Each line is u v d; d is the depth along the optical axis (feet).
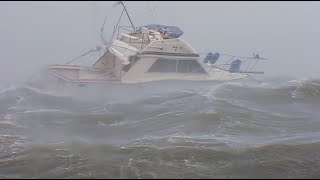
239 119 76.48
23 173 52.90
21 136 68.13
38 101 91.20
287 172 53.21
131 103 89.97
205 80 103.81
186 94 96.32
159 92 97.76
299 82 104.12
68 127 73.20
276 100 90.53
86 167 54.49
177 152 59.82
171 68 101.40
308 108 85.61
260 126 73.15
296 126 73.36
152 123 75.41
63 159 57.36
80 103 90.99
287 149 61.00
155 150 60.59
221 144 63.31
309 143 63.52
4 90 96.43
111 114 81.61
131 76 98.32
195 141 64.90
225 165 55.42
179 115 79.36
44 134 68.90
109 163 55.93
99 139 66.44
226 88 100.07
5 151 60.59
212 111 80.28
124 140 65.98
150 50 99.60
